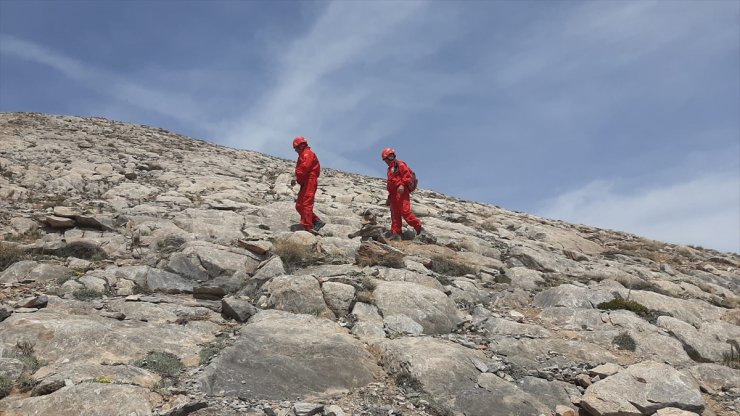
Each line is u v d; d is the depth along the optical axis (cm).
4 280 995
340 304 940
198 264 1113
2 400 570
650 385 681
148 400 584
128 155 2473
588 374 759
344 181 2644
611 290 1138
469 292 1110
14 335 715
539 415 649
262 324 817
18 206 1509
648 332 941
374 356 772
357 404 648
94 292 963
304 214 1427
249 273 1127
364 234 1405
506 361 789
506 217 2323
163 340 764
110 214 1488
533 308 1078
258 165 2873
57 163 2072
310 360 726
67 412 548
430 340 803
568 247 1853
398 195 1469
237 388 652
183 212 1539
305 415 598
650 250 2075
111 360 690
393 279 1085
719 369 803
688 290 1325
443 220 1967
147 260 1150
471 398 663
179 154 2750
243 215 1584
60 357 686
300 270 1134
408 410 641
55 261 1119
